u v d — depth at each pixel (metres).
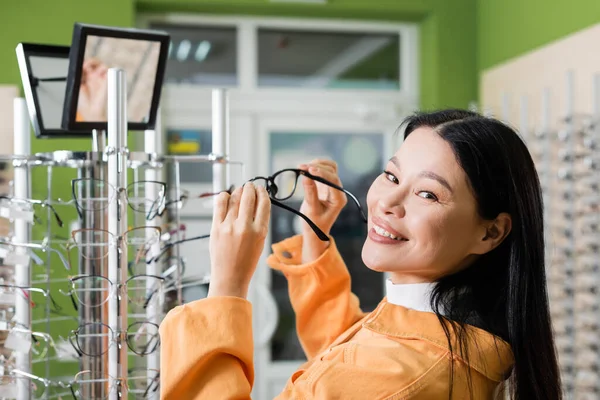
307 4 3.30
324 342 1.12
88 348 0.97
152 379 1.03
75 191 0.98
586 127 2.33
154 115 1.14
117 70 0.93
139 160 1.00
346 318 1.12
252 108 3.48
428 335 0.88
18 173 1.02
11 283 1.03
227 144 1.11
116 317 0.93
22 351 0.99
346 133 3.60
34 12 3.04
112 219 0.93
